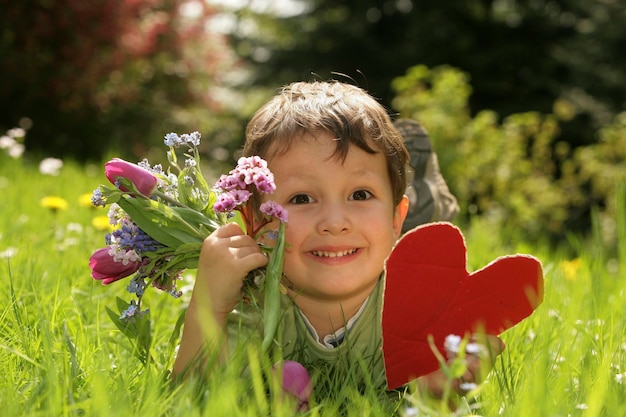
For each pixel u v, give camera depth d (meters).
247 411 1.54
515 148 10.49
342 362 2.04
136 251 1.91
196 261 1.95
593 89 19.20
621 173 10.49
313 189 2.00
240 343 1.80
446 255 1.84
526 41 20.75
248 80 23.53
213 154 18.03
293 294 2.07
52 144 11.87
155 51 12.74
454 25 20.45
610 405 1.59
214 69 13.50
